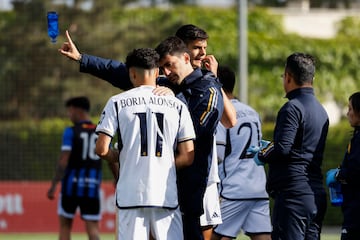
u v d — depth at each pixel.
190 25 24.31
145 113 21.97
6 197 52.91
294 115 24.30
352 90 76.00
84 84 62.03
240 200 29.59
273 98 74.00
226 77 29.55
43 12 60.41
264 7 83.94
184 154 22.20
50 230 52.50
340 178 25.09
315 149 24.64
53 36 24.06
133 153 21.92
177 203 22.20
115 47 62.91
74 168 38.97
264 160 24.69
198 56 24.19
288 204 24.52
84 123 39.00
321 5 83.81
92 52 62.59
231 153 29.69
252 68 73.94
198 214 23.14
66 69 60.75
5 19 60.31
